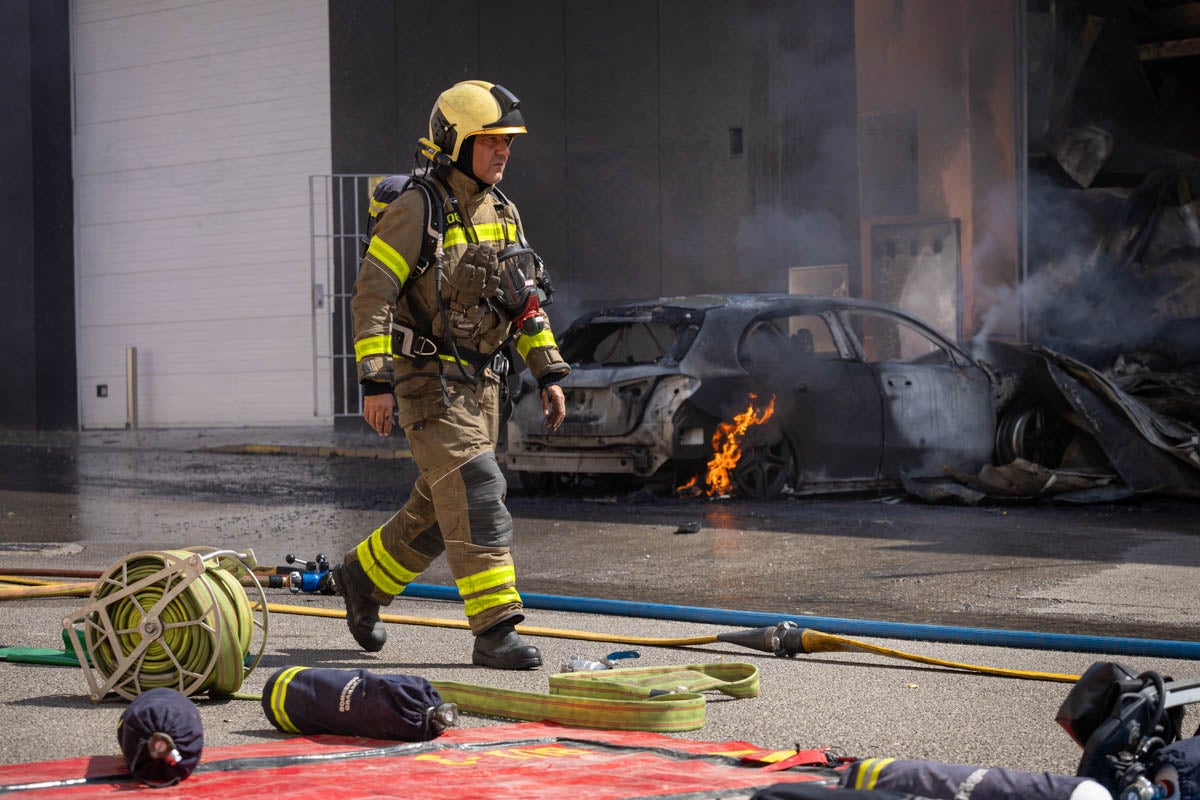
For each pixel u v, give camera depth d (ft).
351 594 23.91
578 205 87.51
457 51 91.86
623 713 17.93
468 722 18.86
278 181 102.01
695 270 83.51
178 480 67.05
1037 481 51.42
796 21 79.25
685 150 83.51
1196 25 80.94
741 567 36.86
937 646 24.72
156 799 13.91
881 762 12.92
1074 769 16.56
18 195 110.83
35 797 14.03
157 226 107.76
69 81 111.14
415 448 23.15
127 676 19.75
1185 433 52.75
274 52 101.65
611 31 85.76
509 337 23.66
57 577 33.78
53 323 110.93
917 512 49.29
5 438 102.12
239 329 104.22
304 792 14.10
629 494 53.93
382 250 22.25
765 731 18.39
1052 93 78.48
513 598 22.90
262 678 21.95
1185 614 29.14
